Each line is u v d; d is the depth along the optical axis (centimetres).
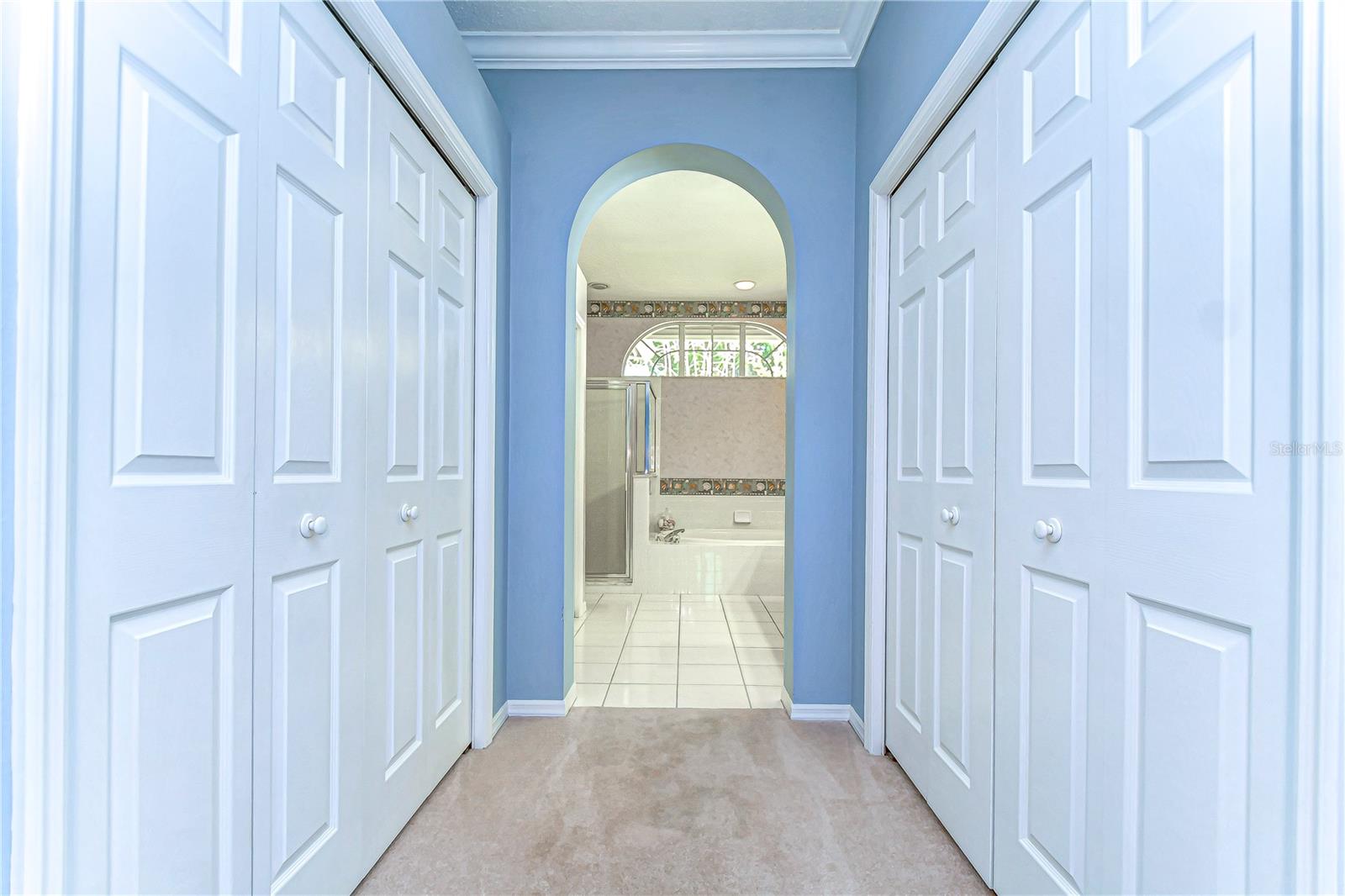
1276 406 86
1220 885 95
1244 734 91
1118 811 117
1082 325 129
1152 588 109
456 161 220
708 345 723
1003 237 160
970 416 178
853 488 277
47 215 81
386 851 180
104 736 90
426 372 203
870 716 249
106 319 90
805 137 282
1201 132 99
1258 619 88
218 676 114
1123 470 116
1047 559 140
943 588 196
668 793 215
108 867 91
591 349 713
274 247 127
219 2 112
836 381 279
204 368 109
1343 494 77
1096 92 124
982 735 170
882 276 250
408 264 188
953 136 190
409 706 194
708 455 708
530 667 284
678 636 439
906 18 221
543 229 283
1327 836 78
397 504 182
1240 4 91
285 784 132
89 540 87
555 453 283
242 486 118
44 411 81
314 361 141
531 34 274
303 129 136
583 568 534
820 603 279
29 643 80
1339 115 77
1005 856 157
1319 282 79
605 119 283
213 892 112
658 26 271
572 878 170
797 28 272
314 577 143
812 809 206
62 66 82
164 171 100
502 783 221
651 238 518
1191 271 101
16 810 80
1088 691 126
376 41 160
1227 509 93
